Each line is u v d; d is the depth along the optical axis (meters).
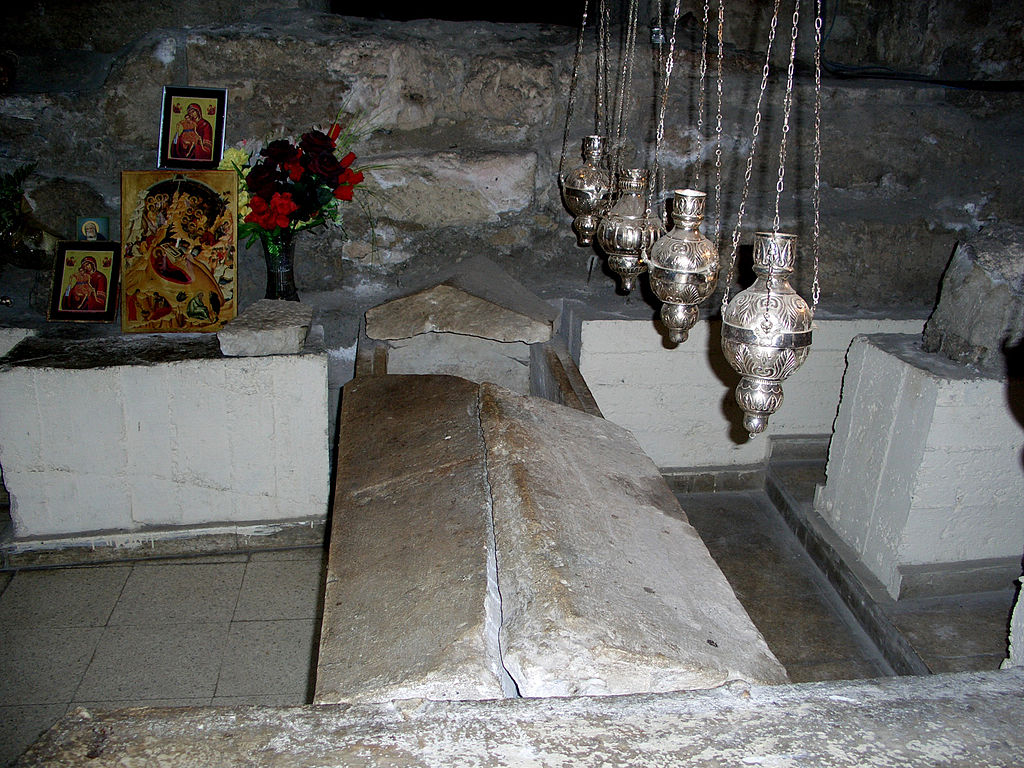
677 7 1.93
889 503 2.33
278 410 2.53
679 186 3.20
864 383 2.45
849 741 1.05
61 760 0.99
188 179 2.81
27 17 3.03
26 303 2.91
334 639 1.31
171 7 3.09
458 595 1.32
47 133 2.95
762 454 3.05
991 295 2.16
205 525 2.62
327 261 3.17
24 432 2.41
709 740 1.04
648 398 2.91
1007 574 2.31
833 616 2.43
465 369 2.99
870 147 3.24
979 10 3.43
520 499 1.52
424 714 1.08
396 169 3.09
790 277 3.10
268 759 1.00
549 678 1.18
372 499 1.70
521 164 3.15
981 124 3.32
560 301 3.08
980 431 2.16
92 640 2.25
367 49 3.00
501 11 3.70
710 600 1.43
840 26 3.52
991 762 1.02
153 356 2.46
